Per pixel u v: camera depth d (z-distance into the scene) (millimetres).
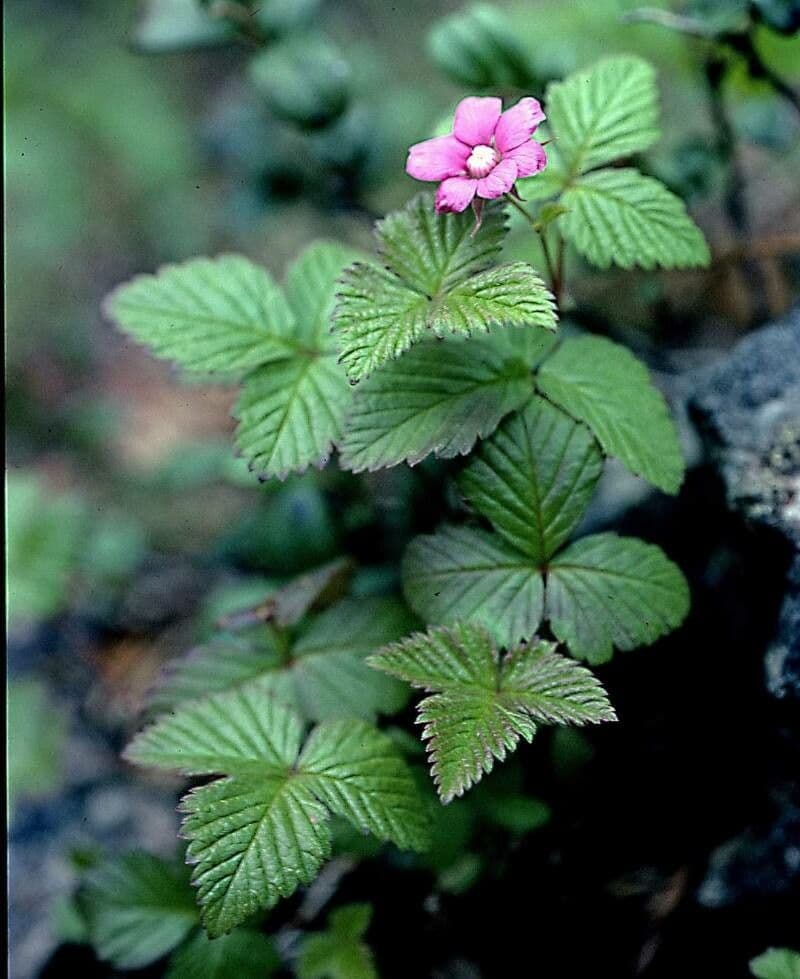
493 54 584
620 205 496
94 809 607
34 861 597
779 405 518
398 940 531
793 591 494
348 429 487
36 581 643
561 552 493
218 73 970
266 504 610
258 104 676
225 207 812
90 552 666
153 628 650
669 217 495
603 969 525
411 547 496
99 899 520
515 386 490
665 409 496
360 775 481
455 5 923
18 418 782
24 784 612
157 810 604
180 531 679
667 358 611
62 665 644
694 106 678
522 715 469
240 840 469
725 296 622
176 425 758
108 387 799
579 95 507
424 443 483
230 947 510
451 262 481
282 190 653
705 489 534
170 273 517
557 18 645
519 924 529
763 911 512
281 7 612
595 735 525
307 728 510
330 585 538
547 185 501
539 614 488
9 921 584
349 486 580
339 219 719
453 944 531
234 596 580
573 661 475
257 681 511
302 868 468
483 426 485
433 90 859
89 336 834
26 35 925
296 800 475
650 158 592
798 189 649
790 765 509
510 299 467
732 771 521
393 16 927
